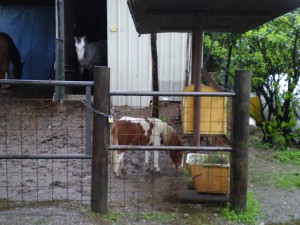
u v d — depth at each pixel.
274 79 6.32
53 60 11.45
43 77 11.48
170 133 4.99
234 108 3.72
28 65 11.41
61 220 3.62
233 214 3.77
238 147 3.74
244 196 3.81
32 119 7.95
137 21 5.09
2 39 10.34
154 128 4.94
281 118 6.39
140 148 3.70
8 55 10.55
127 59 9.17
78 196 4.25
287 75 6.18
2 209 3.89
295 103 6.31
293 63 6.14
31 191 4.41
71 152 5.98
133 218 3.70
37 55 11.41
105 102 3.61
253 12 4.63
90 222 3.59
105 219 3.65
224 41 7.34
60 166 5.37
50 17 11.37
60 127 7.46
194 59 4.92
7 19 11.23
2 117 8.07
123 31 9.09
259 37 6.27
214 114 4.88
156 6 4.31
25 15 11.29
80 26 11.79
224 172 4.02
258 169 5.34
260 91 6.43
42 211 3.84
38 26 11.35
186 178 4.32
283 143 6.39
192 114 4.93
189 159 4.26
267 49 6.32
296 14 6.35
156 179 4.88
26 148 6.14
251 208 3.93
